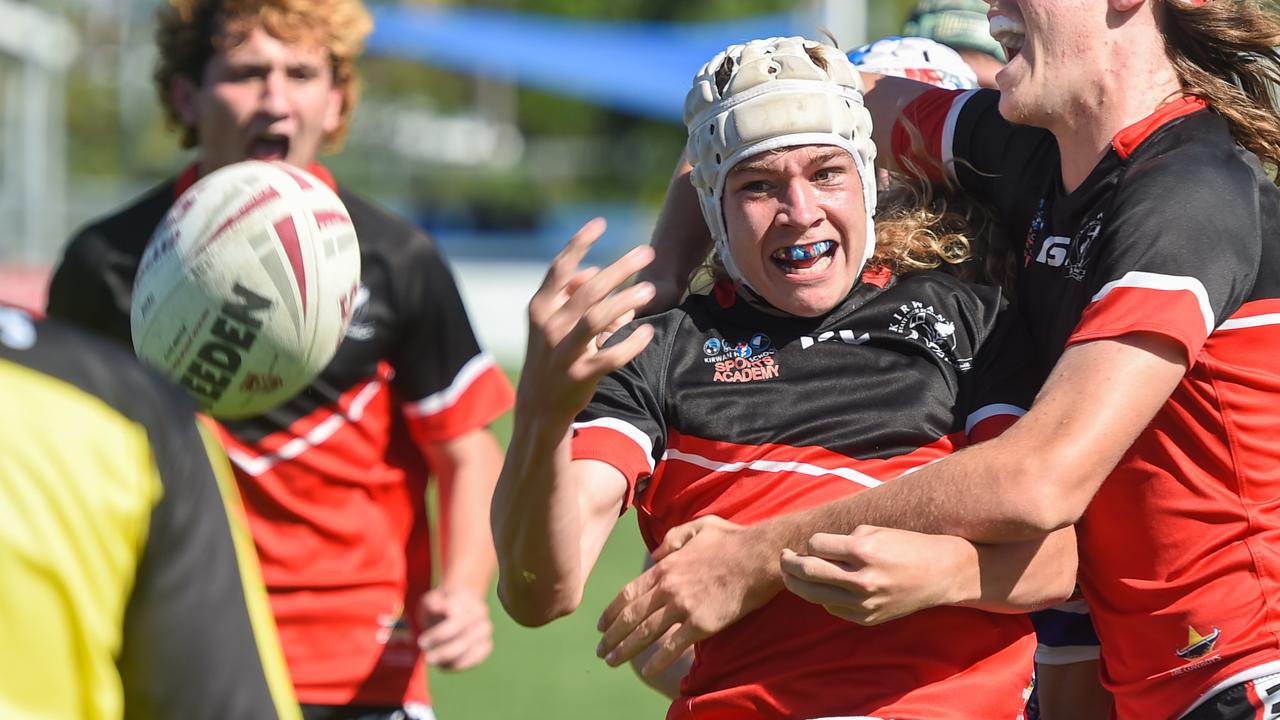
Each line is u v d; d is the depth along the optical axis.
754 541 10.11
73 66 141.38
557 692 24.59
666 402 10.97
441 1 154.50
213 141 15.59
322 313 10.38
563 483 9.48
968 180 12.54
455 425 15.16
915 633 10.28
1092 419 9.35
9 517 5.93
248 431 14.10
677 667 13.80
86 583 6.05
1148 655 11.05
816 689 10.25
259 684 6.49
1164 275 9.75
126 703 6.33
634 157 161.12
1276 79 11.45
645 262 8.89
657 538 11.32
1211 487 10.62
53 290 15.15
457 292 15.23
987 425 10.79
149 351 10.16
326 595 14.40
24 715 5.94
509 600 10.27
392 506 15.07
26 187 88.81
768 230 10.75
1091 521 11.05
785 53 10.91
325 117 16.02
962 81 14.44
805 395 10.87
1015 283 11.97
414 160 140.75
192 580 6.36
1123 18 10.80
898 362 10.99
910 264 11.63
